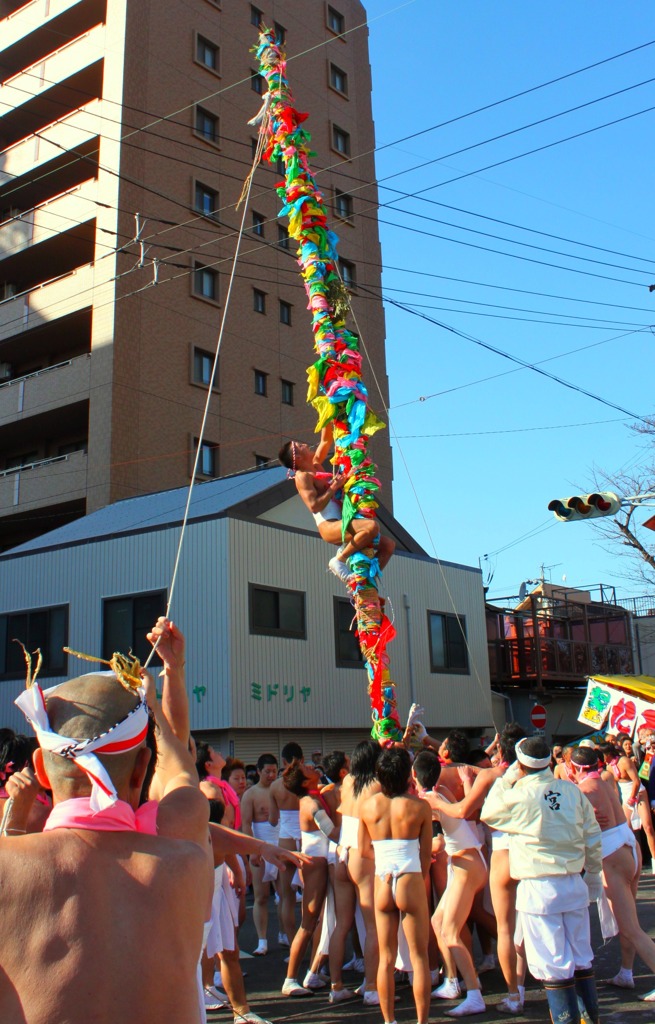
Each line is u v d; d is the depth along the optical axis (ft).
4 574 67.26
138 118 89.71
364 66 124.26
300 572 61.93
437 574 76.74
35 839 6.43
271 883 36.52
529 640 87.92
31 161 92.58
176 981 6.29
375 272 117.19
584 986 17.71
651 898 34.53
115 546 61.36
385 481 111.14
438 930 22.56
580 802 18.49
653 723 56.90
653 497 39.01
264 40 21.34
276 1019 21.31
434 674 73.46
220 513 56.90
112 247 84.89
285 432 100.48
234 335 96.53
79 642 61.46
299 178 20.25
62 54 94.12
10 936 6.02
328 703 61.93
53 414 87.10
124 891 6.35
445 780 24.45
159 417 85.97
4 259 93.25
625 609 106.42
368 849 21.67
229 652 54.70
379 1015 21.27
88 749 6.64
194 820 7.60
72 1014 5.85
